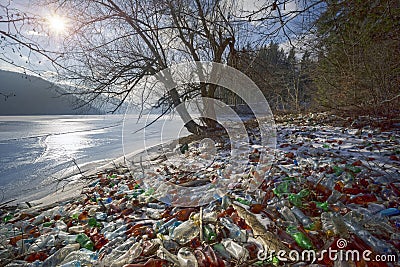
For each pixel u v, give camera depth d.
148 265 1.55
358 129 5.28
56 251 2.01
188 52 8.01
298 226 1.75
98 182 4.73
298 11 2.72
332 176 2.71
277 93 8.47
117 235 2.20
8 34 2.45
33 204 4.09
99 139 15.05
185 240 1.87
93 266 1.73
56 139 15.71
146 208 2.85
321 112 8.88
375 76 5.84
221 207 2.44
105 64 7.53
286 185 2.62
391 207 1.93
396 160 3.17
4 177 6.79
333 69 7.96
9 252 2.11
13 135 18.83
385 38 4.79
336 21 3.67
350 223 1.63
